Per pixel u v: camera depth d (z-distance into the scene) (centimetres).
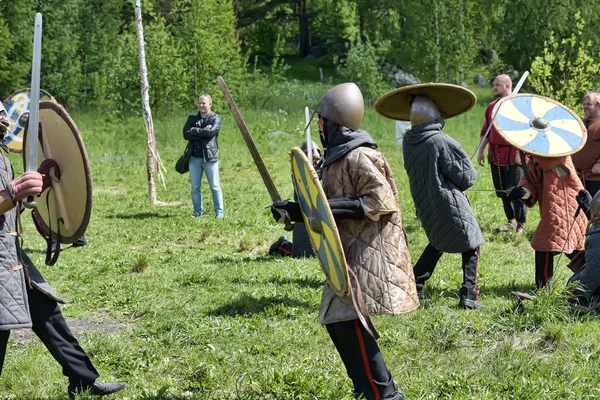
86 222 682
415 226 1712
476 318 980
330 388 764
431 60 6456
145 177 2758
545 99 1125
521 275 1250
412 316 991
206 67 4616
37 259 1451
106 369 852
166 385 782
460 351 877
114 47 6081
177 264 1398
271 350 888
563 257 1363
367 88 6331
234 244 1619
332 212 621
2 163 646
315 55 9019
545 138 1075
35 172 626
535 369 805
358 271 639
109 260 1436
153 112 4388
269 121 4228
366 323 614
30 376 827
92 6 6259
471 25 6612
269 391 769
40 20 618
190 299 1128
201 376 809
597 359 834
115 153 3378
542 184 1083
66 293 1198
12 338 982
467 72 6775
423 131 1046
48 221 724
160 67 4353
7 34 5534
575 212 1071
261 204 2117
